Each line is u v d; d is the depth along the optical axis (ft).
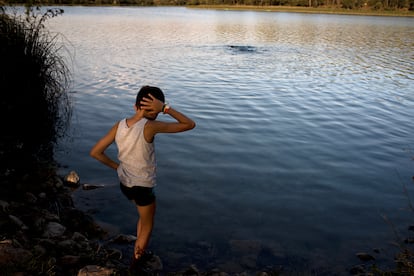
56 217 16.56
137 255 13.23
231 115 35.60
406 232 17.26
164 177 22.03
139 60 63.05
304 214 18.60
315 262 14.96
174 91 43.96
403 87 51.21
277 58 73.31
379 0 334.85
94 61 59.67
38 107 29.68
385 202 20.07
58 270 12.46
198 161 24.56
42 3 49.60
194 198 19.71
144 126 11.48
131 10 262.26
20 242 13.39
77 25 120.37
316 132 31.60
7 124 26.84
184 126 11.31
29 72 28.63
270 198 20.07
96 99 39.06
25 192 18.49
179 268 14.19
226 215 18.22
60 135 28.60
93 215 17.62
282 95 44.52
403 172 23.98
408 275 12.93
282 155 26.23
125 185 11.93
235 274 13.98
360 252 15.67
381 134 31.68
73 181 20.70
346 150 27.66
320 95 45.34
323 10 326.44
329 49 89.35
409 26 174.50
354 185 21.98
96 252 14.28
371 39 114.32
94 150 12.08
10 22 29.50
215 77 53.21
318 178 22.75
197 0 443.32
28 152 24.47
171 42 90.43
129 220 17.38
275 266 14.64
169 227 16.94
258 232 16.90
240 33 123.03
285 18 224.33
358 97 44.91
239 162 24.70
